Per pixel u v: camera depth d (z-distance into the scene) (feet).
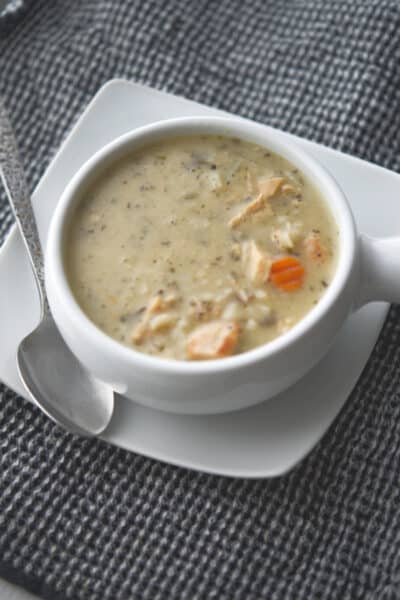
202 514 1.97
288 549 1.95
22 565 1.94
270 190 1.95
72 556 1.95
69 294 1.85
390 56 2.37
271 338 1.84
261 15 2.48
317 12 2.45
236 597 1.92
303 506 1.97
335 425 2.02
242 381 1.81
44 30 2.48
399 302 1.93
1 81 2.43
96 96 2.17
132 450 1.91
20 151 2.36
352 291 1.86
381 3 2.41
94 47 2.44
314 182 1.96
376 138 2.31
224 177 1.98
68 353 1.97
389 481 1.99
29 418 2.04
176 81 2.42
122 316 1.86
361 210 2.08
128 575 1.94
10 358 1.97
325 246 1.90
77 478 2.00
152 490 1.98
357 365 1.95
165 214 1.94
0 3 2.52
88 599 1.93
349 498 1.98
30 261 2.03
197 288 1.88
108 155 1.97
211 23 2.47
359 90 2.34
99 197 1.96
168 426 1.92
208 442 1.90
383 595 1.91
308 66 2.41
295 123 2.35
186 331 1.85
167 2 2.47
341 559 1.94
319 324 1.82
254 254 1.89
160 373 1.80
